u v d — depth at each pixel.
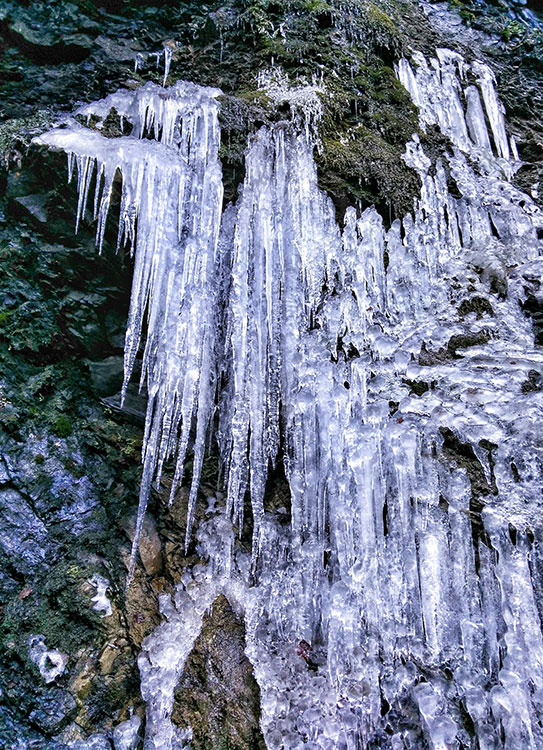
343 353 2.85
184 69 3.55
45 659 2.51
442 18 4.49
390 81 3.58
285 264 2.90
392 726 2.34
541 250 3.27
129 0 3.58
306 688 2.46
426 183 3.26
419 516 2.56
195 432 3.02
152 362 2.86
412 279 3.01
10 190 3.00
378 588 2.51
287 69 3.40
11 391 3.07
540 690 2.28
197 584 2.76
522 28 4.61
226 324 2.91
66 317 3.11
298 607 2.62
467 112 3.91
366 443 2.66
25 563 2.73
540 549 2.47
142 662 2.55
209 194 2.91
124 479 3.04
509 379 2.70
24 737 2.34
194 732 2.45
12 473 2.91
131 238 2.84
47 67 3.44
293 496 2.73
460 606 2.45
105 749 2.37
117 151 2.83
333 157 3.05
